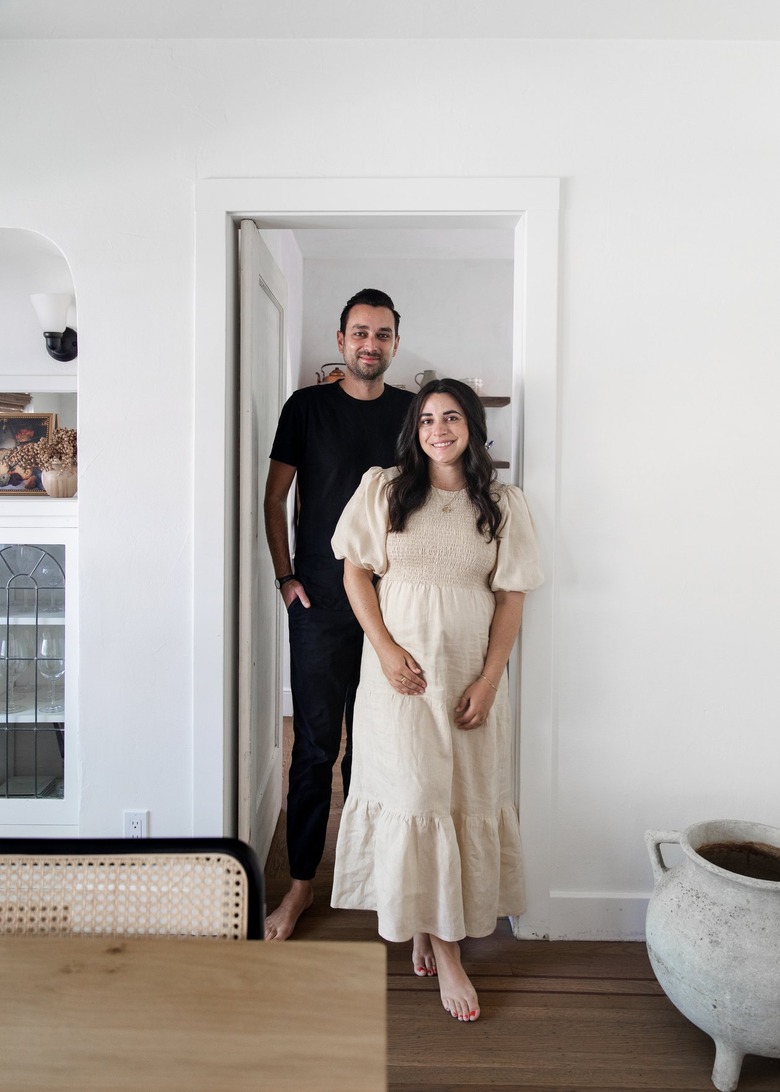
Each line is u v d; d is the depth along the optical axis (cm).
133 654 208
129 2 186
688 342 205
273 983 75
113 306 205
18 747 227
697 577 207
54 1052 65
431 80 202
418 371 445
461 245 414
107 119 203
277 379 263
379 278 438
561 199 203
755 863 181
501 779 190
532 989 187
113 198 204
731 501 207
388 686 185
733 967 151
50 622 227
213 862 93
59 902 93
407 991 186
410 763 178
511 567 186
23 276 268
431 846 178
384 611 186
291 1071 63
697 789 210
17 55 203
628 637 208
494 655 186
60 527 224
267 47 202
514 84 202
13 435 258
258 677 237
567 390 205
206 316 204
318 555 216
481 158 203
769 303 205
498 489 191
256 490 225
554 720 208
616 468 206
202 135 203
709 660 209
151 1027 68
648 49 202
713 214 203
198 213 203
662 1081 158
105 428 206
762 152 203
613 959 201
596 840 210
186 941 81
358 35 200
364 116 202
